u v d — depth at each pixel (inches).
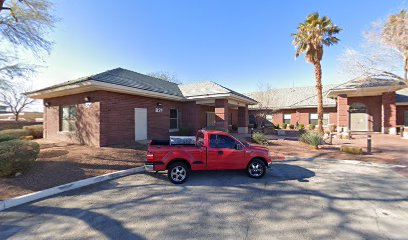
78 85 400.5
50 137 556.7
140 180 261.7
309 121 1070.4
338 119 764.6
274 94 1282.0
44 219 159.9
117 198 201.9
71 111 498.9
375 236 136.3
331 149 477.4
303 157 391.9
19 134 582.9
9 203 181.6
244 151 269.6
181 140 293.6
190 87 746.2
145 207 181.6
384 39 480.7
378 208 179.0
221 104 620.7
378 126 801.6
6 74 449.7
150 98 565.9
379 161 354.6
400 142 564.4
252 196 207.8
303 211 173.6
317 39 714.2
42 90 475.8
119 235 137.6
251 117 1184.8
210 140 267.4
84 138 460.1
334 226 149.0
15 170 240.8
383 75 529.7
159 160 247.9
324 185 241.4
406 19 439.5
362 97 831.7
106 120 440.1
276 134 849.5
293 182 253.6
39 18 433.4
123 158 346.6
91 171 278.7
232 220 158.2
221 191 222.1
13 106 1037.8
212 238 133.7
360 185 240.5
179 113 687.7
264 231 142.2
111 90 441.4
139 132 528.1
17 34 426.9
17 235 138.1
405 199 198.7
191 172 299.7
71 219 159.6
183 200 197.3
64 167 279.0
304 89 1233.4
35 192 207.0
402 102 775.1
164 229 145.3
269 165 272.5
